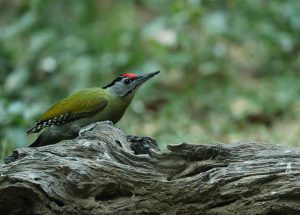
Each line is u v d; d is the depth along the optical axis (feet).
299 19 59.52
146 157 25.58
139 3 70.13
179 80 56.03
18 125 37.91
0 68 55.67
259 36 58.80
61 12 61.57
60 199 24.52
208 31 56.13
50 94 53.72
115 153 25.62
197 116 51.16
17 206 24.94
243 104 50.65
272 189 24.04
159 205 24.72
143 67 54.39
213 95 53.21
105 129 26.71
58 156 25.07
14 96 52.37
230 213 24.31
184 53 56.80
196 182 24.57
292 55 60.44
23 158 24.97
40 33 57.11
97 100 30.83
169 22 57.21
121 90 31.45
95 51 58.85
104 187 24.72
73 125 30.86
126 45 58.13
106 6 65.00
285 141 42.75
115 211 24.63
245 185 24.17
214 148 25.21
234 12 59.82
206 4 60.90
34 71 55.67
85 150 25.27
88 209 24.58
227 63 57.41
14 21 62.90
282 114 50.26
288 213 23.94
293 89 53.11
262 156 24.84
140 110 49.62
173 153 25.49
